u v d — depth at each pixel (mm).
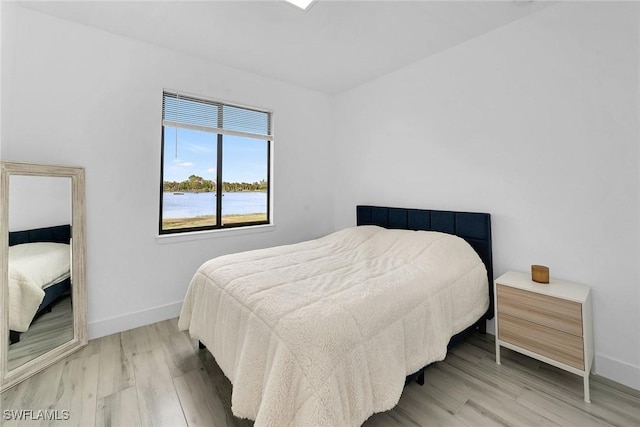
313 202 3629
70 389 1622
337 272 1845
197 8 1943
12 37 1834
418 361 1467
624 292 1689
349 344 1186
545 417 1430
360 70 2979
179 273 2631
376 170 3246
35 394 1577
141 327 2398
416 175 2834
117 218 2293
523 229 2111
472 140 2391
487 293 2156
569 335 1591
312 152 3598
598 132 1762
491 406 1504
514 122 2137
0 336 1607
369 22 2115
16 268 1731
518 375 1769
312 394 1029
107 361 1900
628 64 1648
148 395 1586
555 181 1949
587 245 1822
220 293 1658
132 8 1938
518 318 1803
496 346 1914
